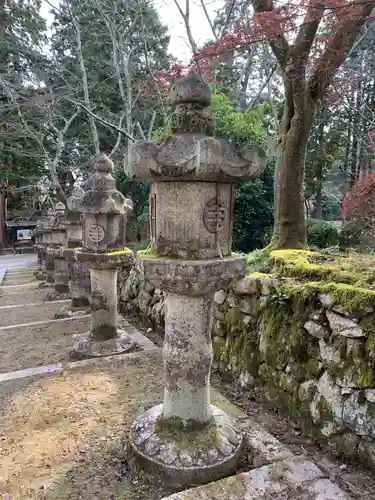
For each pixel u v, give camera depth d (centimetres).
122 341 447
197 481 220
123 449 256
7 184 1878
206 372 245
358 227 701
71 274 657
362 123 963
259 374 323
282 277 326
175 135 225
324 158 1091
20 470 236
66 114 1357
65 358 432
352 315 246
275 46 399
